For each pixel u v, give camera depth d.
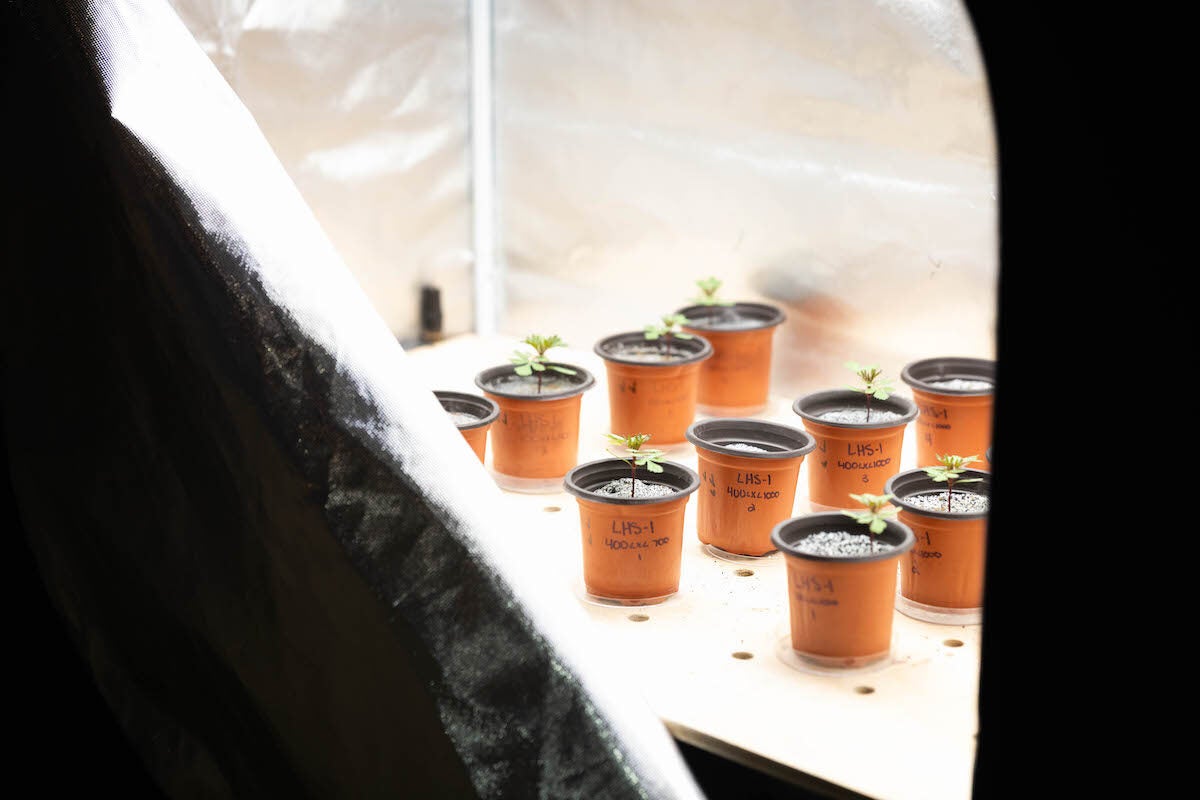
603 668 1.10
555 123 2.48
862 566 1.41
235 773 1.18
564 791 1.05
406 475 1.04
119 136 1.05
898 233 2.14
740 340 2.19
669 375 2.07
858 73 2.10
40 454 1.18
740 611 1.62
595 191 2.47
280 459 1.03
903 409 1.94
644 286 2.47
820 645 1.46
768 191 2.26
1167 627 0.85
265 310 1.04
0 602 1.29
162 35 1.14
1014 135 0.81
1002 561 0.89
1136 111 0.77
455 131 2.54
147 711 1.20
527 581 1.07
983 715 0.93
